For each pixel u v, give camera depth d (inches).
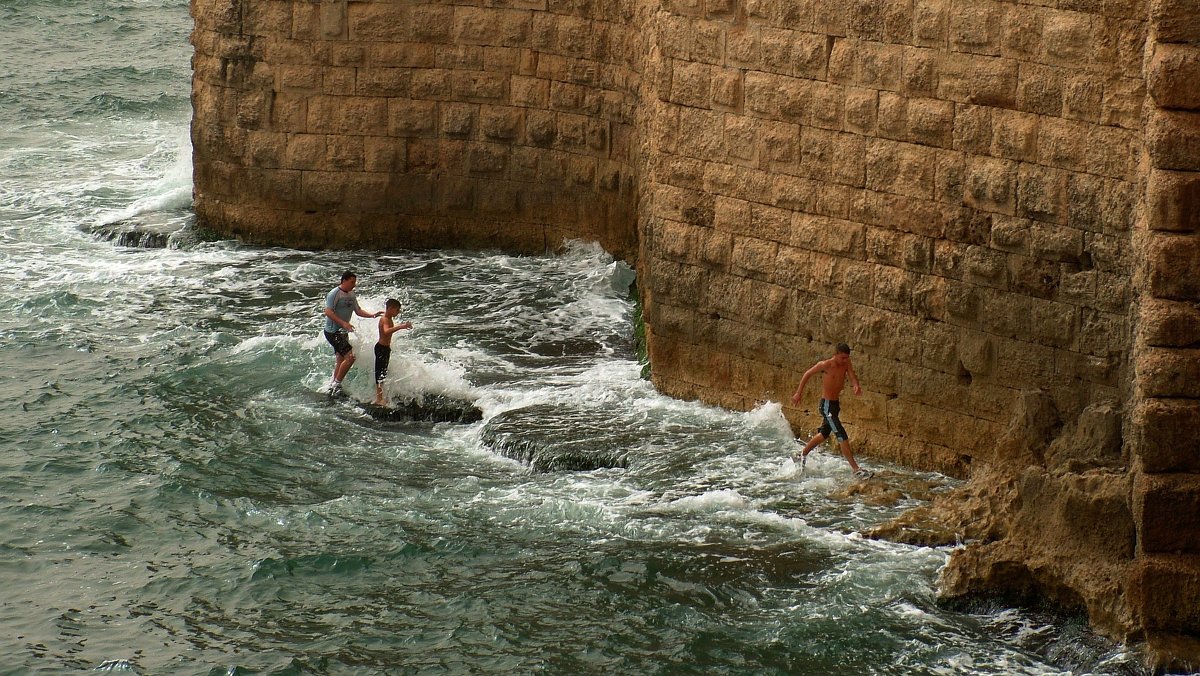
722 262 2128.4
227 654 1610.5
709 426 2137.1
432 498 1974.7
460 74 2920.8
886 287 1950.1
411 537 1863.9
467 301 2743.6
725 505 1900.8
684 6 2090.3
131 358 2488.9
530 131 2908.5
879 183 1934.1
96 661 1601.9
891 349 1966.0
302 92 2974.9
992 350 1866.4
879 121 1916.8
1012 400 1862.7
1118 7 1680.6
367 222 3026.6
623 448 2073.1
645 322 2341.3
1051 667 1528.1
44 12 5546.3
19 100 4205.2
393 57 2933.1
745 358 2143.2
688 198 2149.4
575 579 1740.9
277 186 3026.6
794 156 2017.7
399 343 2511.1
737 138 2075.5
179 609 1712.6
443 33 2908.5
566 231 2947.8
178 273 2903.5
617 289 2810.0
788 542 1802.4
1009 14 1768.0
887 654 1565.0
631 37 2711.6
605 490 1968.5
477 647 1610.5
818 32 1957.4
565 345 2532.0
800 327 2062.0
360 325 2600.9
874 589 1688.0
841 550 1777.8
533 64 2876.5
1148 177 1504.7
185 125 4057.6
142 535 1892.2
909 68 1872.5
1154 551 1498.5
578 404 2244.1
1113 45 1690.5
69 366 2450.8
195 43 3058.6
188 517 1937.7
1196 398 1470.2
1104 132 1716.3
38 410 2273.6
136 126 4023.1
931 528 1797.5
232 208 3073.3
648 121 2386.8
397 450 2149.4
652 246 2209.6
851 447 2033.7
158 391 2352.4
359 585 1756.9
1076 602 1588.3
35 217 3221.0
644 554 1788.9
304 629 1662.2
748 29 2033.7
